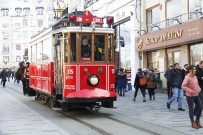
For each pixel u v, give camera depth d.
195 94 10.55
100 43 13.46
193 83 10.55
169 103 15.12
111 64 13.55
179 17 22.27
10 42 95.19
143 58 27.16
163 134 9.65
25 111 15.00
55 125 11.34
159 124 11.38
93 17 13.48
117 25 31.64
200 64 12.25
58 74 13.96
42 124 11.55
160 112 14.22
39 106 16.95
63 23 13.91
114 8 31.27
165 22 24.12
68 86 13.05
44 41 16.23
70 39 13.15
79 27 13.20
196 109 10.91
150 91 19.16
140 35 27.17
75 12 13.86
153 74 19.14
